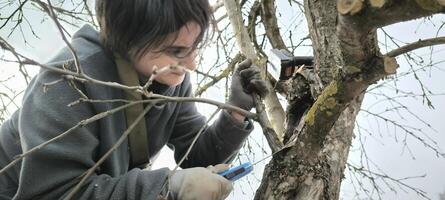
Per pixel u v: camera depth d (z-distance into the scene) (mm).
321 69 1311
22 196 1080
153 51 1107
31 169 1059
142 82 1237
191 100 1108
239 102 1439
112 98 1177
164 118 1366
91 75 1125
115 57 1180
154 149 1417
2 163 1287
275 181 1203
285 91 1591
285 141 1332
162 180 1114
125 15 1056
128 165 1319
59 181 1071
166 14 1037
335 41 1274
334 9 1312
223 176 1244
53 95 1089
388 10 715
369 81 962
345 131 1358
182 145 1629
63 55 1160
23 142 1080
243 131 1482
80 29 1258
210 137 1540
